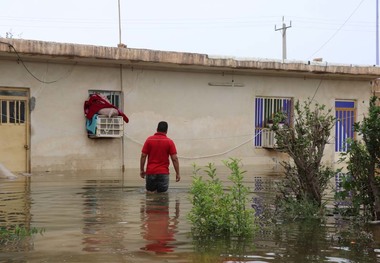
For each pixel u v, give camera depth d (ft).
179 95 58.59
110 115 52.31
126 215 23.98
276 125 26.25
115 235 19.43
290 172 26.48
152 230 20.38
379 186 23.24
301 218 23.49
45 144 51.29
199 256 16.47
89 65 53.57
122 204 27.61
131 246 17.69
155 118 57.21
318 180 25.63
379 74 67.62
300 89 66.13
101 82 54.24
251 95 63.05
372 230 20.90
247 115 62.69
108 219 22.86
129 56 52.21
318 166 26.16
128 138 55.62
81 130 53.11
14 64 49.73
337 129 68.69
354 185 23.84
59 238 18.84
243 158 62.39
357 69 66.39
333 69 64.85
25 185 37.45
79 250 17.07
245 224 19.79
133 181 40.78
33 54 48.24
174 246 17.74
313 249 17.62
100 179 42.50
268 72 63.00
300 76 65.98
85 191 33.60
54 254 16.55
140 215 23.98
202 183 20.49
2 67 49.16
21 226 21.20
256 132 63.62
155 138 33.47
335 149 68.08
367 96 70.95
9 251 16.89
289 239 19.08
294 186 25.82
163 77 57.62
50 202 28.32
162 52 53.98
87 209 25.77
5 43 46.52
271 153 63.98
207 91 60.23
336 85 68.69
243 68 59.52
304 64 63.05
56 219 22.81
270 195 31.50
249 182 39.91
